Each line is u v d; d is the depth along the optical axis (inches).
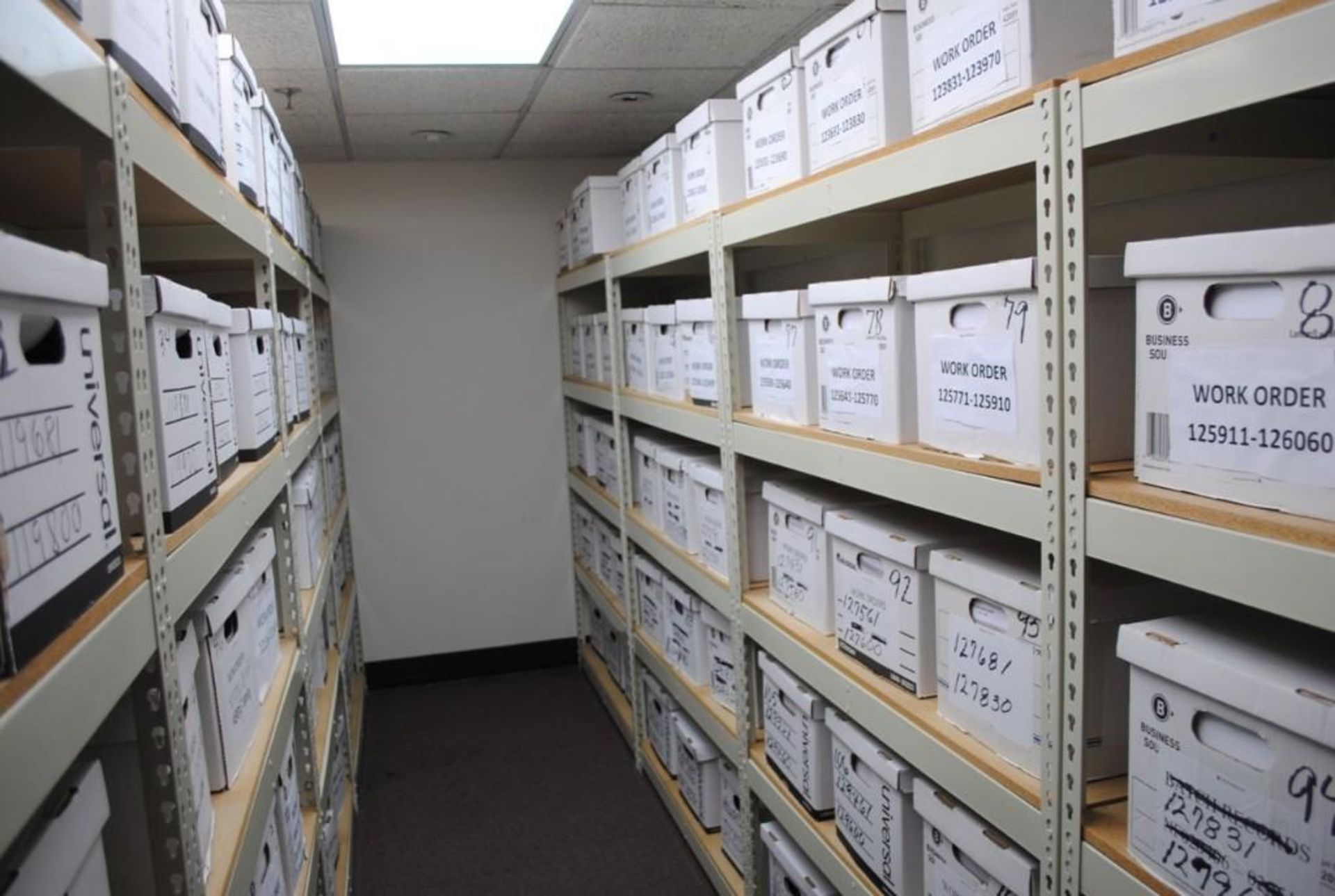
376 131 121.0
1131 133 31.2
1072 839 37.9
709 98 112.1
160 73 36.6
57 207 48.1
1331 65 24.5
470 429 149.9
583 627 155.6
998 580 43.5
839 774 62.7
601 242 117.6
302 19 77.9
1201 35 28.2
